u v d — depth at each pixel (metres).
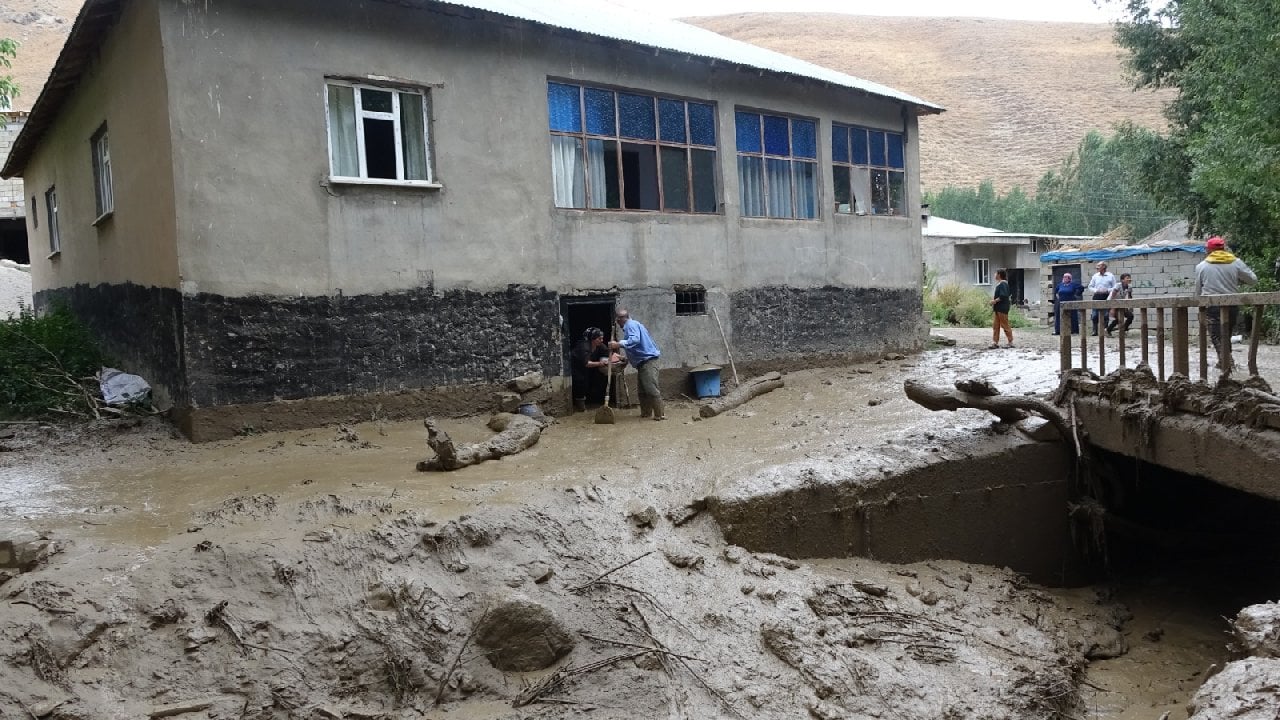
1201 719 4.82
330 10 10.49
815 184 16.36
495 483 8.15
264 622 5.87
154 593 5.83
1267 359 12.60
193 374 9.65
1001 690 6.72
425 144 11.37
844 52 112.75
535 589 6.66
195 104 9.62
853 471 8.55
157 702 5.30
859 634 7.01
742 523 7.88
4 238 26.12
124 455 9.20
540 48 12.28
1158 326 8.41
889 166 17.86
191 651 5.59
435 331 11.41
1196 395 7.80
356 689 5.80
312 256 10.44
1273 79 17.58
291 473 8.53
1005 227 57.91
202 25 9.65
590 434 10.95
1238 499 10.66
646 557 7.26
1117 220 55.38
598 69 12.94
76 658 5.39
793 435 10.39
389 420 11.02
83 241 14.02
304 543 6.46
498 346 11.98
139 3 10.00
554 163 12.65
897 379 14.38
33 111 14.47
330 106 10.67
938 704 6.44
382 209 10.95
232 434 9.91
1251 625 5.65
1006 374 13.62
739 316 14.89
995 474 9.24
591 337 12.77
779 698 6.28
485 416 11.78
